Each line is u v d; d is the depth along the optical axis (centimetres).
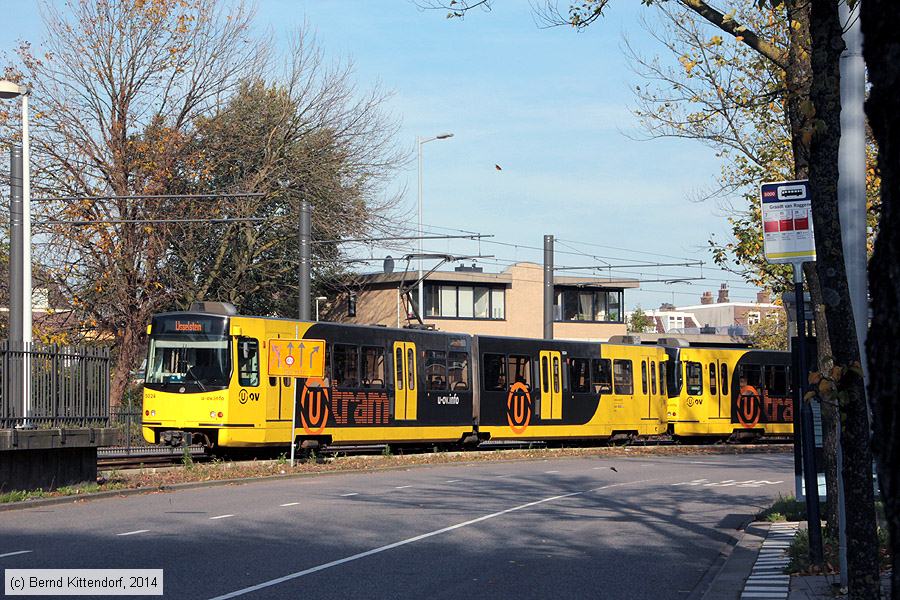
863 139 1003
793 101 1151
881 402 462
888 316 459
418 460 3161
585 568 1242
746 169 2697
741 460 3456
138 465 2706
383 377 3262
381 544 1399
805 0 1062
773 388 4500
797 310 1157
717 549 1426
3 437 1817
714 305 13150
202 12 4381
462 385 3569
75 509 1805
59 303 4047
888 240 460
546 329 4250
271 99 4875
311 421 3006
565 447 4088
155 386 2852
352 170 5050
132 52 4159
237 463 2725
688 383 4278
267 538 1430
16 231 2414
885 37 461
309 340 2852
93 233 3950
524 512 1844
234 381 2820
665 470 2945
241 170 4853
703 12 1193
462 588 1079
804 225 1107
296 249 5003
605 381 4041
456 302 7038
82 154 4116
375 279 6912
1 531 1477
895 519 452
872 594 809
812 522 1154
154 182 4138
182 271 4700
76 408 2038
